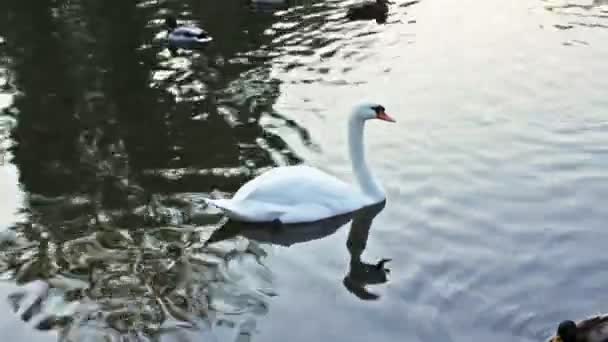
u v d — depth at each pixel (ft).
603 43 51.85
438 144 38.60
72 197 34.91
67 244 31.14
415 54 51.29
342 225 32.19
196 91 46.44
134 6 63.57
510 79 46.47
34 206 34.27
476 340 24.43
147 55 52.80
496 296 26.71
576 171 35.45
